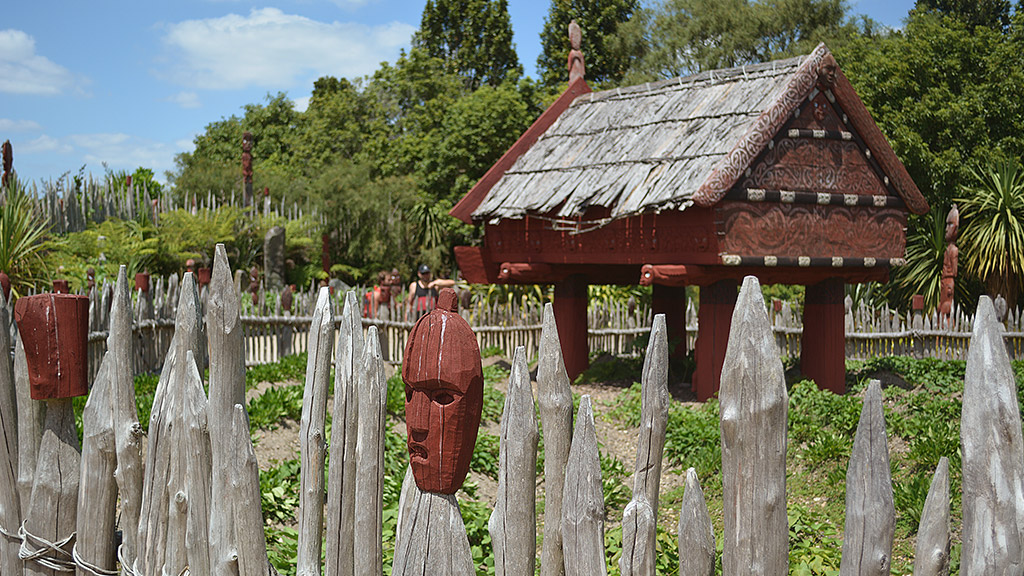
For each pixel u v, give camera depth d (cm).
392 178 4041
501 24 5372
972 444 238
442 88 4978
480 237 3834
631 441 1142
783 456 261
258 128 5866
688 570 276
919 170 2603
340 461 344
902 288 2456
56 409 423
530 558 316
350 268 3756
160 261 2803
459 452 306
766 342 261
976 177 2430
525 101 4128
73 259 2250
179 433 384
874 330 1709
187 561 383
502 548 316
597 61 4906
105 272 2234
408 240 4022
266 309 1792
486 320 1830
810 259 1199
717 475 953
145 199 3014
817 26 4397
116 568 431
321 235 3738
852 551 255
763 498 260
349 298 353
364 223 3916
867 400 255
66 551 425
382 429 341
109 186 2927
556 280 1512
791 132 1178
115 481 421
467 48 5347
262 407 1037
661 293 1541
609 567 578
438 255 3762
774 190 1173
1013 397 233
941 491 250
